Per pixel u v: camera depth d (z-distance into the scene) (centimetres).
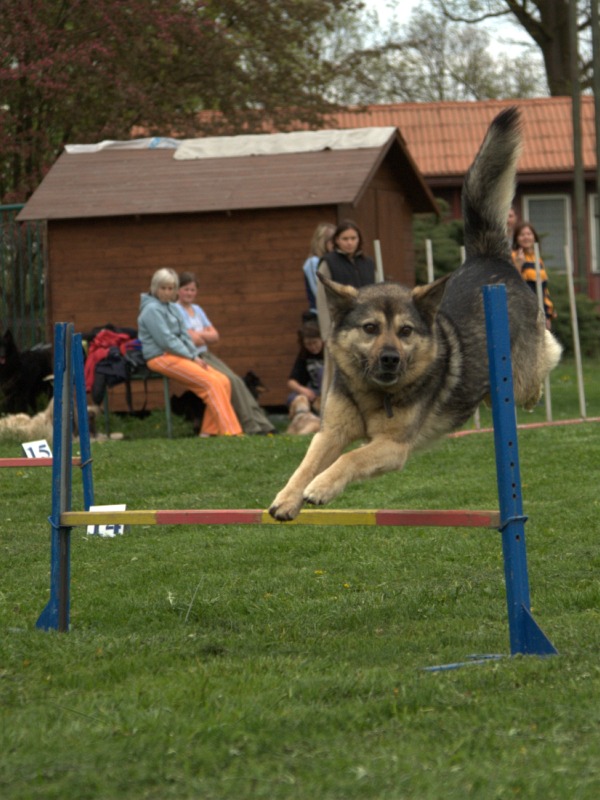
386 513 610
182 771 419
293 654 618
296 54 3106
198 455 1331
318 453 675
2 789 405
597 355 2909
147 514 652
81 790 402
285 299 1812
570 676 539
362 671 561
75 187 1900
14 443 1466
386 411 673
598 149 2664
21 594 797
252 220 1816
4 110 2423
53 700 519
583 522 961
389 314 671
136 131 2908
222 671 571
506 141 789
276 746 447
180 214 1830
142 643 645
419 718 479
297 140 1936
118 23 2462
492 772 413
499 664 561
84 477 953
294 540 956
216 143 1967
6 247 1941
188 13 2641
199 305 1839
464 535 963
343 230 1364
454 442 1416
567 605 724
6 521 1063
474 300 753
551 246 3578
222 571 860
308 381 1698
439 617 717
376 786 402
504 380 584
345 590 791
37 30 2328
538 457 1284
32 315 1916
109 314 1862
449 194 3578
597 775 411
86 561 906
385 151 1916
